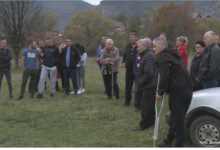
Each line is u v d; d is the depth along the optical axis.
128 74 6.39
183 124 3.66
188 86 3.62
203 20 51.31
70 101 7.27
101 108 6.46
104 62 6.96
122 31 42.47
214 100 3.79
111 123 5.26
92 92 8.88
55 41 37.34
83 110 6.30
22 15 21.25
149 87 4.66
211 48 4.96
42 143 4.15
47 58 7.73
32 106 6.66
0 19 20.95
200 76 5.12
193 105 3.97
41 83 7.75
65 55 7.77
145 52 4.76
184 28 36.81
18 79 13.28
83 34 40.88
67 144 4.12
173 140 4.29
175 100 3.61
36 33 22.75
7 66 7.56
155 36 38.91
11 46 21.66
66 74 7.89
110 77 7.30
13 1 20.98
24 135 4.54
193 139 3.89
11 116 5.65
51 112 6.07
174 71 3.64
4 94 8.45
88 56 36.69
